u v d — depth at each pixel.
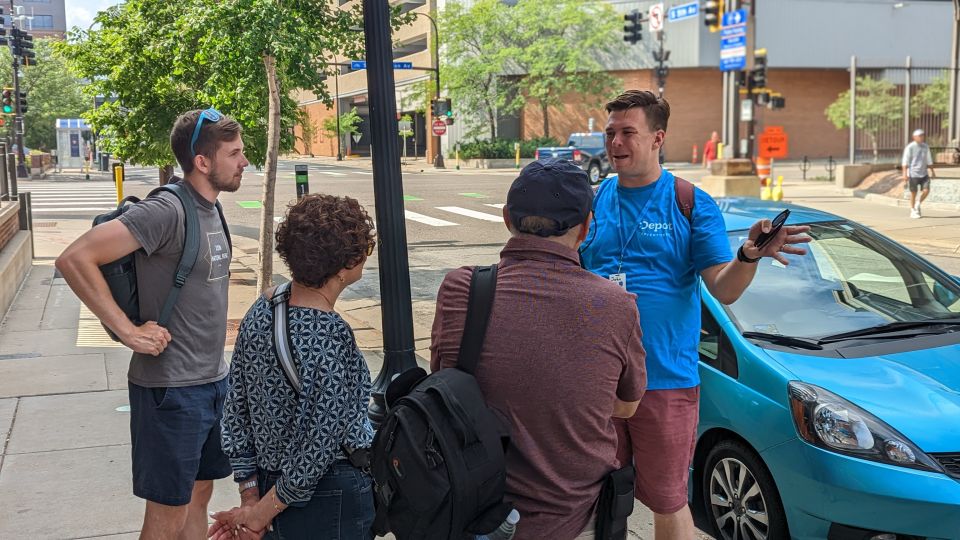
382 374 5.22
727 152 24.44
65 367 7.15
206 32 8.38
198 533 3.48
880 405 3.65
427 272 12.59
